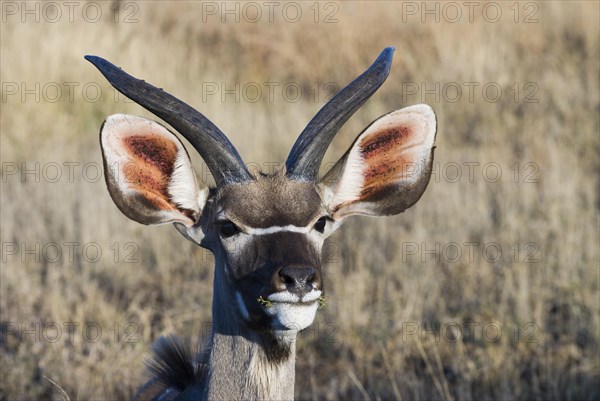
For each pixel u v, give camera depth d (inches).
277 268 245.4
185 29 954.7
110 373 432.5
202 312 492.4
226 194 264.1
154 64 853.8
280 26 941.2
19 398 428.5
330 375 453.4
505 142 721.6
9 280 522.0
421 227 567.2
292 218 257.3
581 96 770.8
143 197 267.4
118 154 261.0
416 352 467.2
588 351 453.1
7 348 468.1
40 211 611.8
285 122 759.1
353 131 748.0
